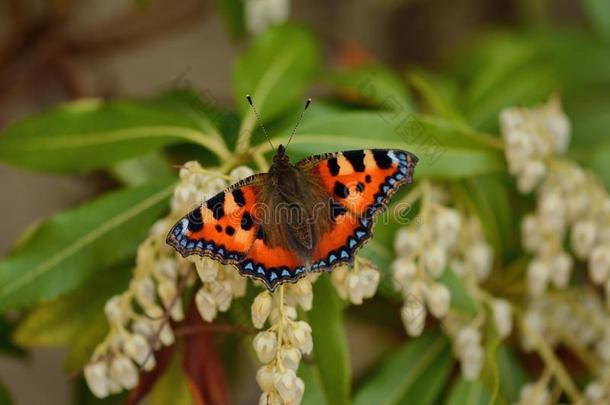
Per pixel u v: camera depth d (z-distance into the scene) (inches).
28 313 17.2
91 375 15.9
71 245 16.5
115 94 19.9
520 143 17.0
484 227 17.8
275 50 17.7
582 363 18.6
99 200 16.7
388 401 17.5
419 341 17.8
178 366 16.7
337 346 16.0
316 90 19.9
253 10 18.6
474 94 18.9
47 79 19.7
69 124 17.1
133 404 16.3
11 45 19.5
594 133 19.5
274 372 15.1
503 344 18.1
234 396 18.7
